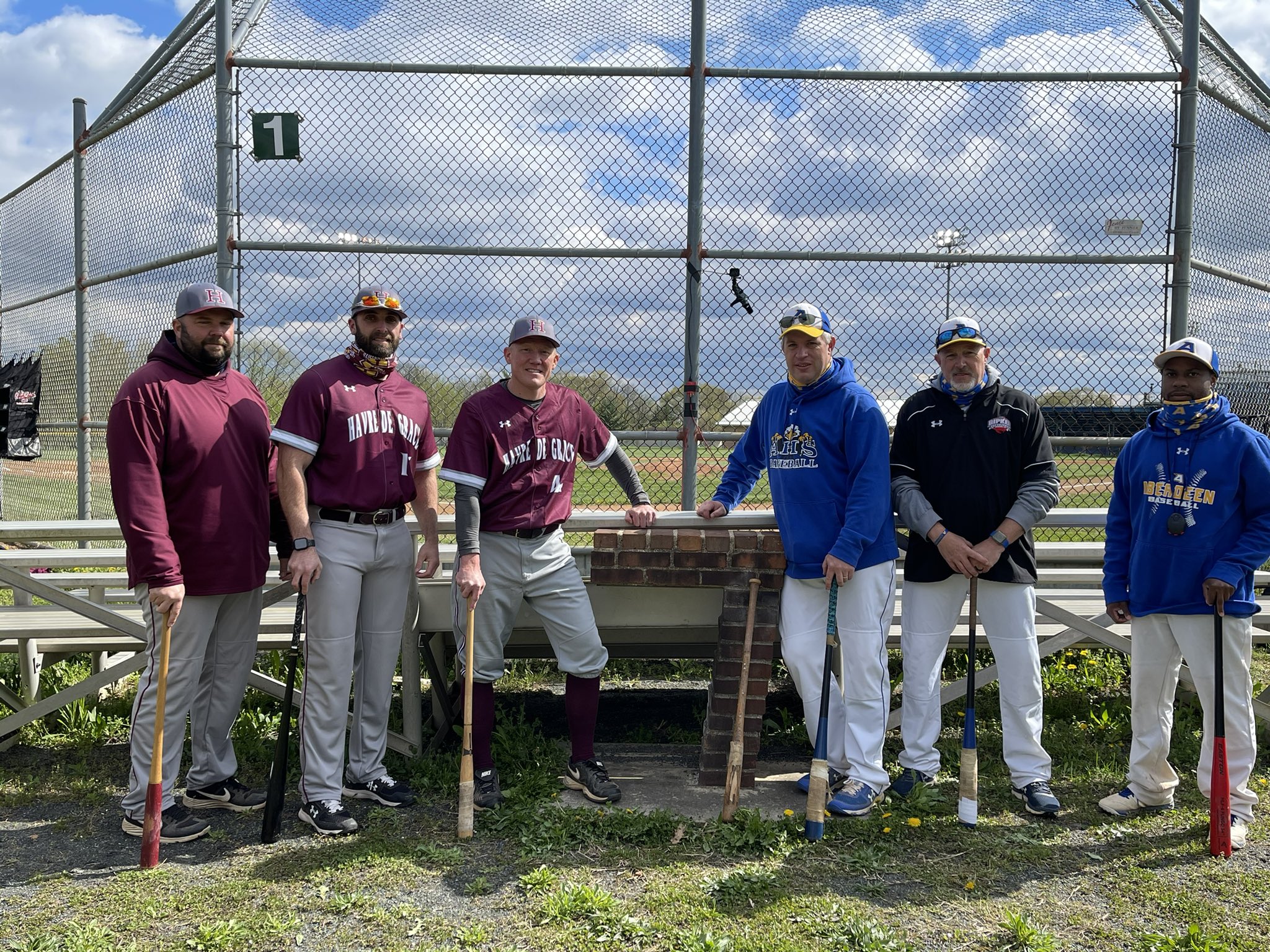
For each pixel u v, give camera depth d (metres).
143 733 3.46
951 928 2.84
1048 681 5.23
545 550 3.83
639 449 4.93
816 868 3.23
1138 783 3.71
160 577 3.23
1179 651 3.68
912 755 3.90
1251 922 2.89
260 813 3.73
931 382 3.92
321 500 3.54
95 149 6.26
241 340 4.81
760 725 3.94
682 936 2.76
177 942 2.76
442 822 3.61
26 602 5.10
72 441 6.86
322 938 2.78
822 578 3.79
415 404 3.76
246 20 4.83
